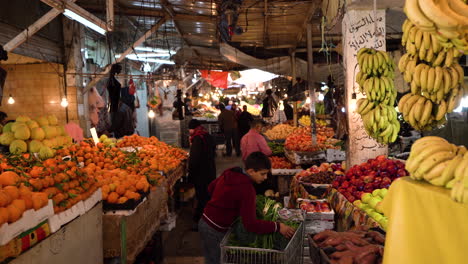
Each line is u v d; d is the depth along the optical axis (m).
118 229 3.71
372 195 3.84
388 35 8.64
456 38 1.66
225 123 14.41
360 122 5.04
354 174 4.51
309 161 7.68
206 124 19.14
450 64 2.30
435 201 1.54
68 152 4.49
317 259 2.35
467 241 1.36
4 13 6.99
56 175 3.14
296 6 7.32
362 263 2.16
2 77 5.04
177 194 7.35
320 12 8.26
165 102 17.39
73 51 9.09
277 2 7.03
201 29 10.10
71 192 3.14
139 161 5.75
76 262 3.09
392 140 3.86
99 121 11.19
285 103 14.26
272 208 3.55
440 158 1.66
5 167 3.11
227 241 3.01
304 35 10.30
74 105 9.13
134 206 3.87
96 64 11.36
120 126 9.98
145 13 8.65
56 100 9.10
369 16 4.98
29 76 9.09
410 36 2.48
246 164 3.27
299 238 3.11
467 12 1.57
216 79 14.99
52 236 2.72
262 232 3.00
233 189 3.17
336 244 2.38
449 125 8.56
